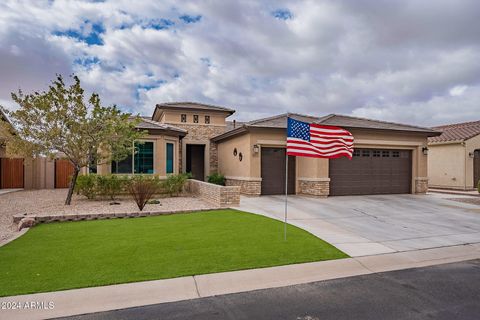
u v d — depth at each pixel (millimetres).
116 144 11617
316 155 8031
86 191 13297
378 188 16344
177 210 10547
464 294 4344
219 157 20812
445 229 8492
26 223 8297
